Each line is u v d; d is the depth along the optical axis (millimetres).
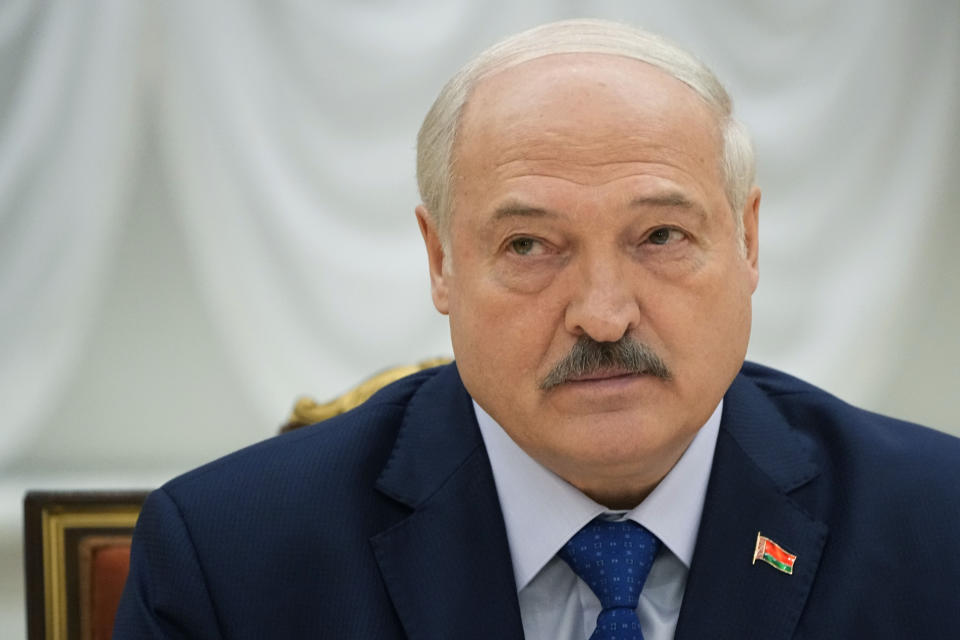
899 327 13086
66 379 12453
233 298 12367
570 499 3947
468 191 3592
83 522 5520
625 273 3451
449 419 4355
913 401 13641
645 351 3449
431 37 12250
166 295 13062
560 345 3484
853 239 12984
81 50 12203
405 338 12492
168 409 13234
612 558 3879
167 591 4027
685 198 3451
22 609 11672
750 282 3875
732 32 12531
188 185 12352
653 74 3572
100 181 12258
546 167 3424
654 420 3500
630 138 3426
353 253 12398
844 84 12750
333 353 12430
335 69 12211
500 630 3875
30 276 12305
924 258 13117
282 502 4184
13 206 12219
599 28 3715
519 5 12234
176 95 12305
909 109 12867
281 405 12383
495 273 3537
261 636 3988
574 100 3453
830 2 12641
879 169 12914
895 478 4199
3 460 12375
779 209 12859
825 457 4332
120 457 13195
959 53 12867
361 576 4008
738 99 12617
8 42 12156
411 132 12344
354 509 4160
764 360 12969
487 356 3582
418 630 3875
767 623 3855
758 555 3947
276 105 12281
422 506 4113
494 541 4004
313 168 12320
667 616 3969
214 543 4105
